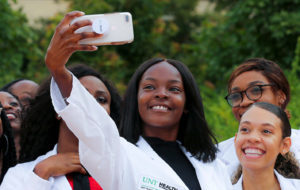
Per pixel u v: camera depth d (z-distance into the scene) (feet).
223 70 26.81
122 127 10.29
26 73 27.40
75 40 7.39
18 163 9.64
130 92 10.37
